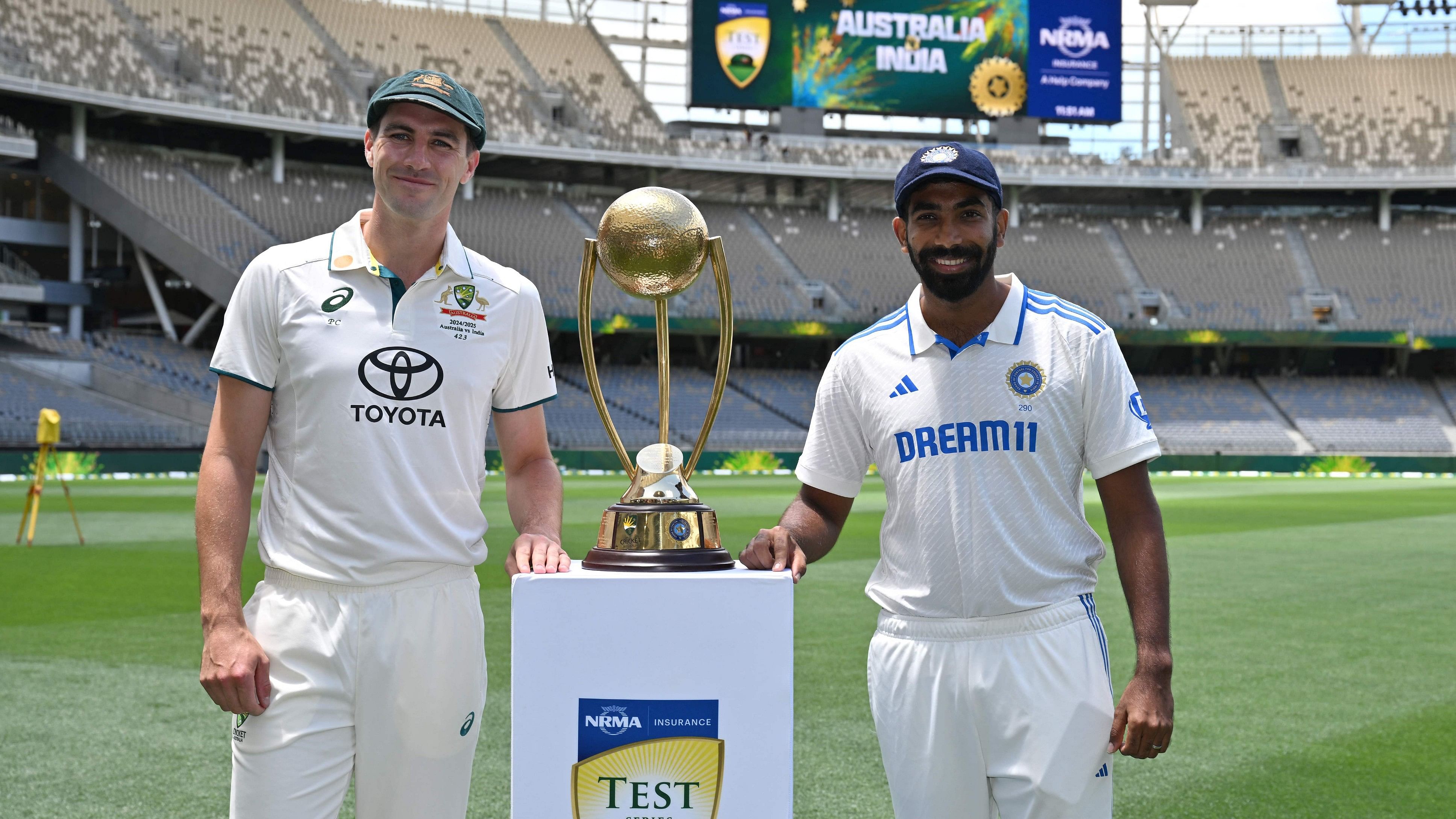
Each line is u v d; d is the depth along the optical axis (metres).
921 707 2.05
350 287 1.98
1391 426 29.84
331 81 29.28
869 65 28.53
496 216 30.19
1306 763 3.76
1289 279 31.33
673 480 1.86
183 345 26.33
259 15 29.52
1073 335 2.07
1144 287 31.20
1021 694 1.99
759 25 28.22
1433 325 29.52
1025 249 32.19
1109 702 2.03
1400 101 33.16
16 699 4.45
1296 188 31.39
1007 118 32.50
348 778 1.99
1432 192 32.88
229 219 26.53
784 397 30.44
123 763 3.64
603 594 1.71
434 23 32.22
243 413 1.97
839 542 10.93
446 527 2.00
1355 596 7.60
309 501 1.96
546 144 29.12
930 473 2.06
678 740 1.71
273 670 1.93
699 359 31.69
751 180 32.50
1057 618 2.02
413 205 1.93
